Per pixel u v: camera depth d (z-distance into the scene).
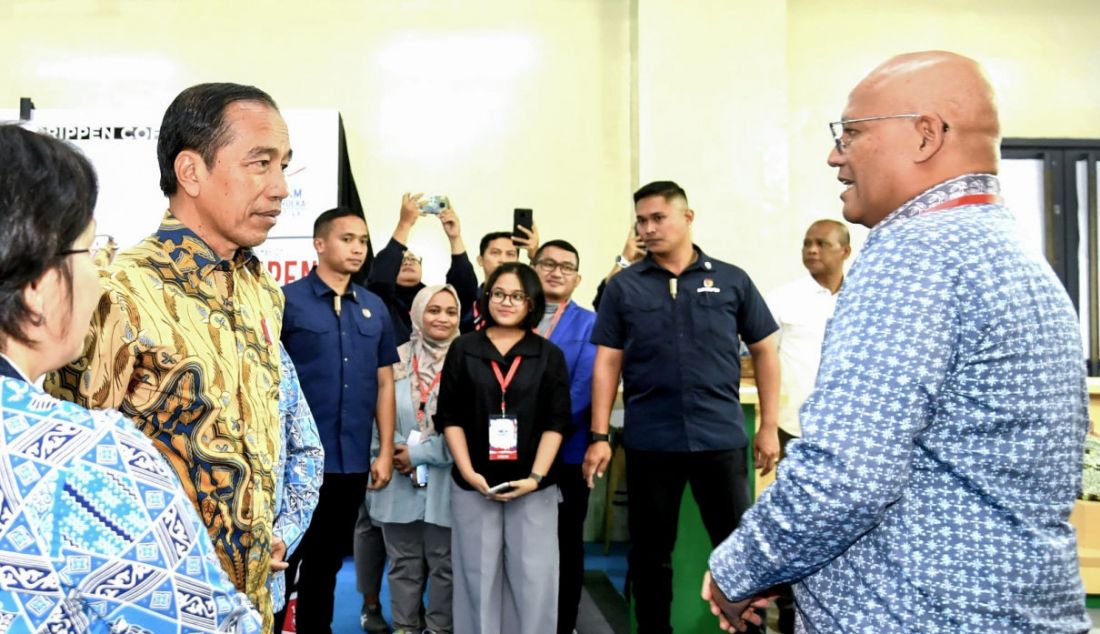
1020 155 5.34
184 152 1.23
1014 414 1.00
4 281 0.68
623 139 5.19
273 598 1.42
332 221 2.73
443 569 3.09
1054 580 1.02
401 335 3.61
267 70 5.01
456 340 2.83
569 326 3.22
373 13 5.09
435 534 3.09
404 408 3.17
